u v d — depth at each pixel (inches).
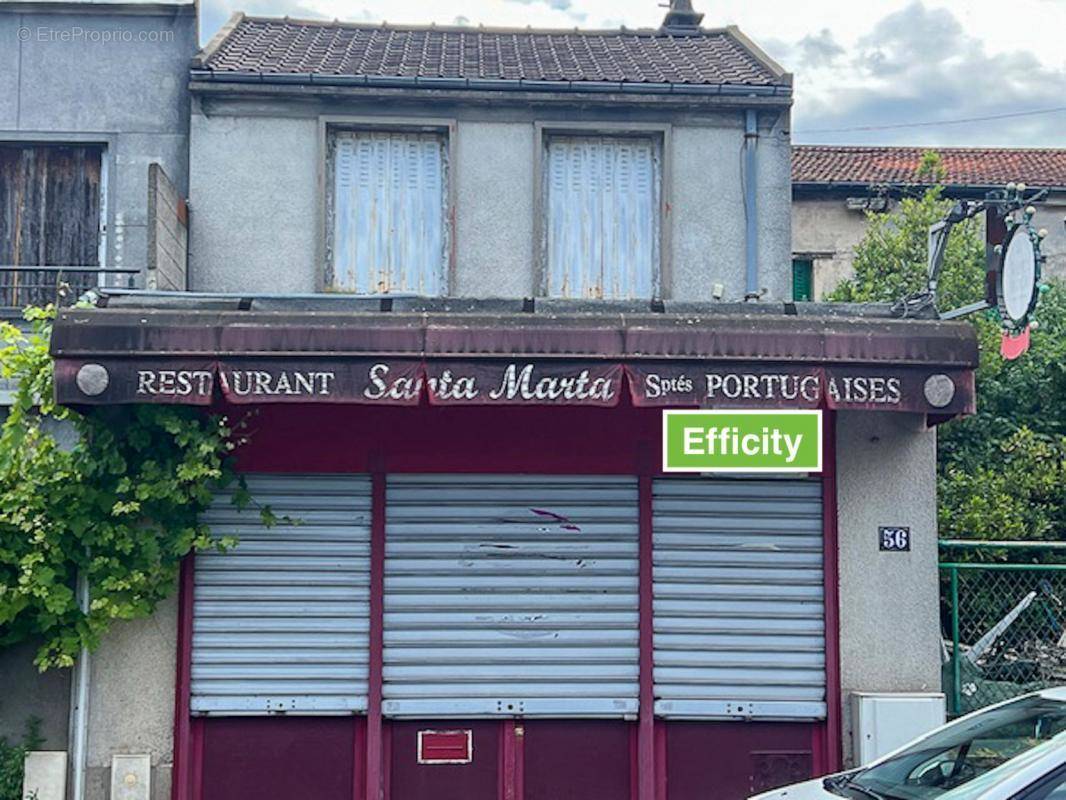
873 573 370.6
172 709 355.9
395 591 363.3
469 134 434.0
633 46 514.0
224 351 323.6
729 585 368.5
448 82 428.5
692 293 432.8
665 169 436.5
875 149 914.1
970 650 410.3
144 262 432.8
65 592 339.3
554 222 438.0
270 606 360.5
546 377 327.3
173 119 438.9
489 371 327.3
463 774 361.7
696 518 369.7
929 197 624.1
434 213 435.8
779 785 364.8
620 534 367.9
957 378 335.3
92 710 354.3
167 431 344.5
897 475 373.7
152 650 357.1
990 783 219.3
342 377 325.1
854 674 367.2
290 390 324.2
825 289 815.1
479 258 429.4
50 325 348.2
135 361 323.6
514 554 366.0
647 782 359.9
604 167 441.7
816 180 816.9
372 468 364.5
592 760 363.9
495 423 367.9
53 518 341.1
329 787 358.9
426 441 366.3
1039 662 413.1
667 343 329.1
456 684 361.7
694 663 365.4
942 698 356.8
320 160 428.8
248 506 362.0
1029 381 503.2
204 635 358.9
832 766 363.9
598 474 369.1
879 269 611.2
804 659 367.6
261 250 424.8
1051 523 447.2
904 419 375.2
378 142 437.4
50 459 346.3
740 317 344.8
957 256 591.2
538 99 431.8
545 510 367.9
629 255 438.0
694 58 490.6
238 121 429.1
